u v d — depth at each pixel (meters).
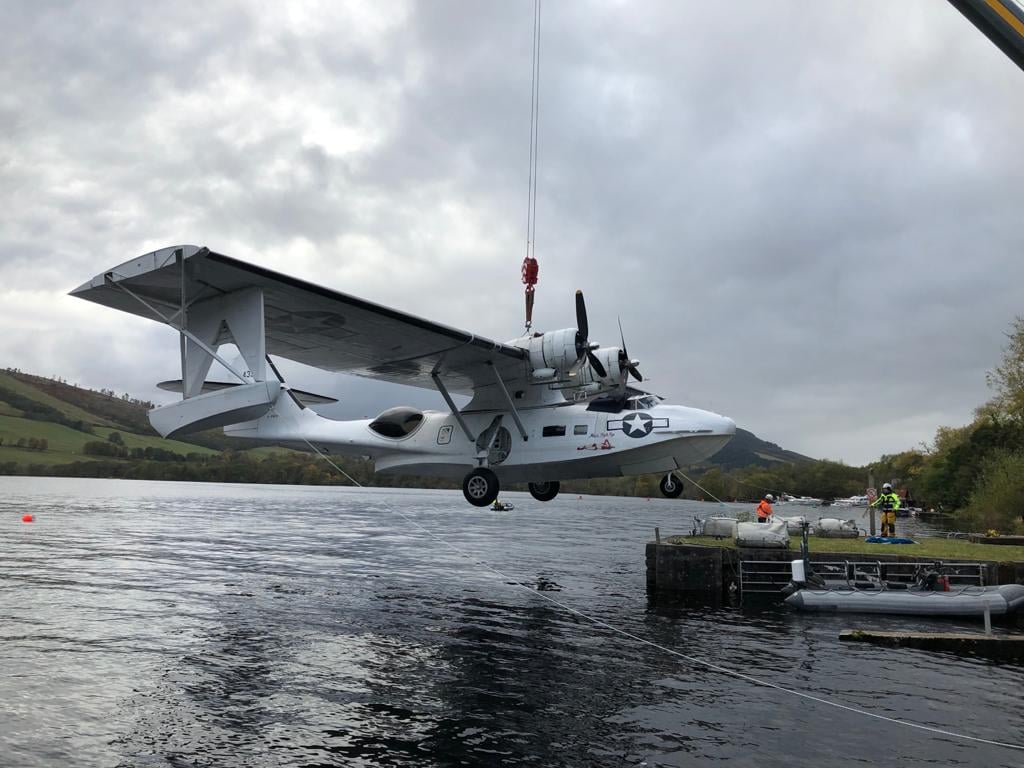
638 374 17.64
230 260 12.34
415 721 8.23
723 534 20.41
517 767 7.09
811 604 15.84
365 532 36.91
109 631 12.18
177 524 37.88
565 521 52.47
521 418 17.48
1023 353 46.78
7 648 10.83
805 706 9.16
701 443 16.11
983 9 10.31
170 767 6.82
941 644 12.48
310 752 7.28
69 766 6.77
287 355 18.22
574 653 11.54
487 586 18.69
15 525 34.00
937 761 7.52
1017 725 8.65
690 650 11.96
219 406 13.30
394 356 17.48
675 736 8.02
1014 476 36.75
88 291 13.56
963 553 18.08
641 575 21.75
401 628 13.02
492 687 9.58
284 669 10.12
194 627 12.67
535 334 17.28
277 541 30.27
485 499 17.36
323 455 19.75
